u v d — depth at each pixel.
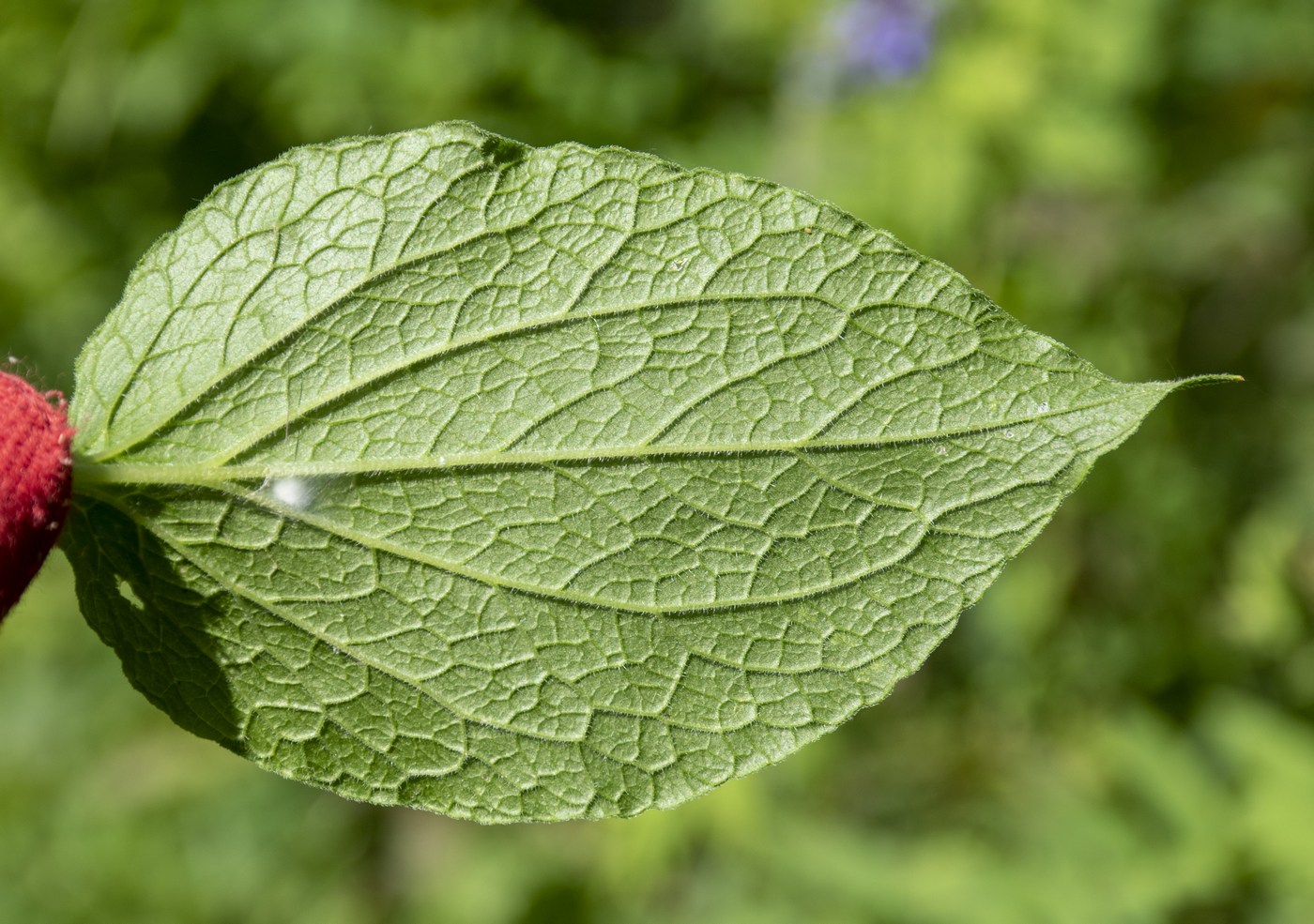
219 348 0.28
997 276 0.56
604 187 0.28
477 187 0.28
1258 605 0.59
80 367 0.28
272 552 0.28
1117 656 0.60
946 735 0.61
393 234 0.28
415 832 0.66
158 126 0.59
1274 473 0.65
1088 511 0.60
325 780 0.29
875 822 0.58
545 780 0.29
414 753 0.29
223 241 0.28
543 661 0.28
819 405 0.28
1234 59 0.62
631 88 0.62
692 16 0.66
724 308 0.28
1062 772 0.57
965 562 0.28
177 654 0.29
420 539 0.28
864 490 0.28
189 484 0.28
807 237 0.28
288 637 0.29
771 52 0.64
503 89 0.58
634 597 0.28
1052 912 0.45
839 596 0.28
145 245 0.61
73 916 0.61
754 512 0.28
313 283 0.28
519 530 0.28
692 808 0.53
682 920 0.57
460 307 0.28
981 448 0.28
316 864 0.65
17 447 0.27
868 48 0.57
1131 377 0.59
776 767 0.55
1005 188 0.57
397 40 0.57
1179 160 0.64
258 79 0.58
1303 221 0.66
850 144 0.58
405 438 0.28
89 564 0.28
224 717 0.29
